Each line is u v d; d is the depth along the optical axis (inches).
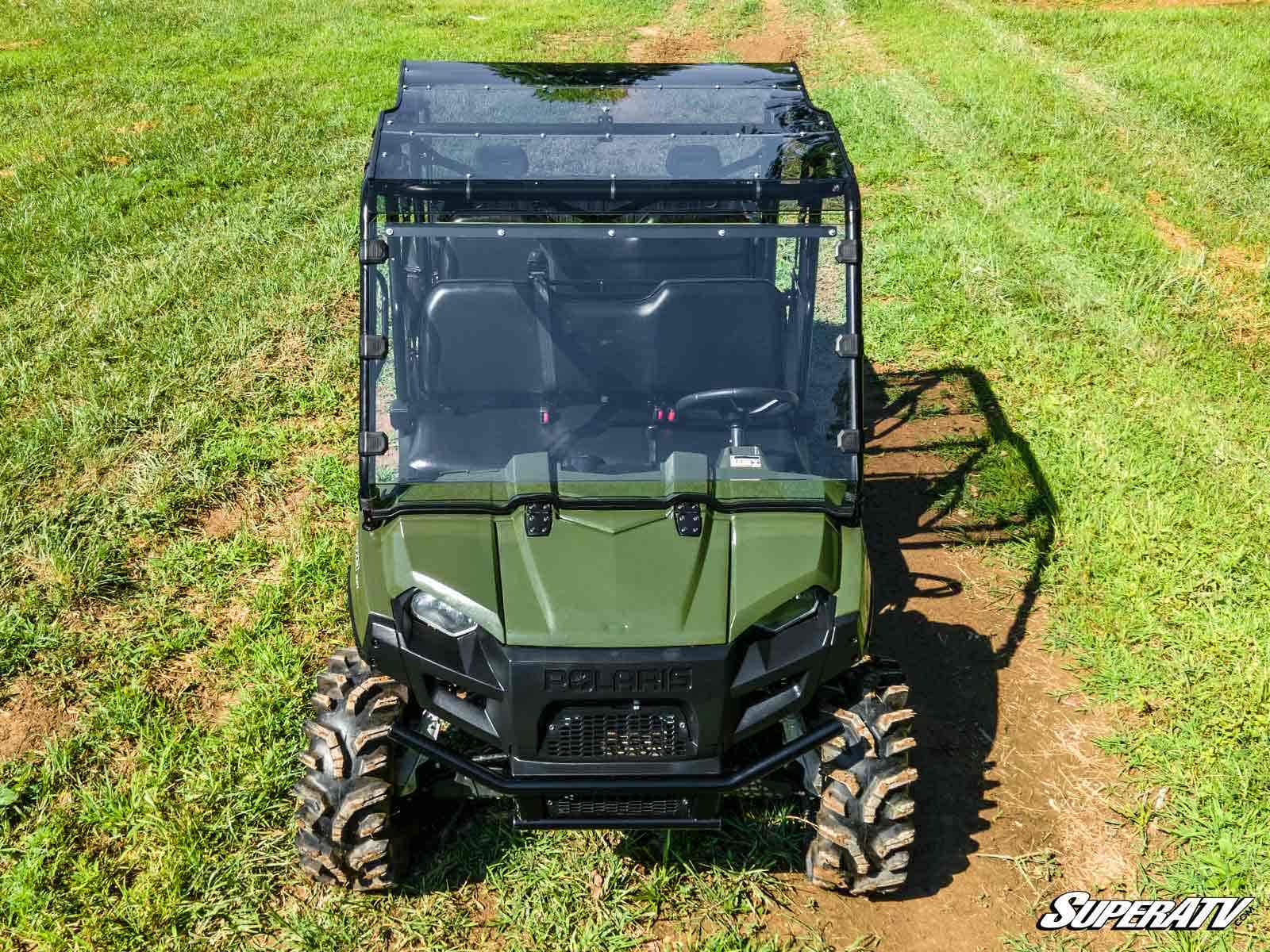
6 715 193.9
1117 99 573.3
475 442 156.3
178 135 506.6
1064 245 396.2
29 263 369.1
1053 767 190.1
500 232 151.3
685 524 149.4
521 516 151.9
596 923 158.9
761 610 142.9
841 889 162.9
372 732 146.6
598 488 152.3
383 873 154.6
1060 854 173.8
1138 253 392.2
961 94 580.1
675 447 156.6
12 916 157.8
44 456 263.9
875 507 258.5
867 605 151.9
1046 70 628.7
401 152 163.2
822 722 154.2
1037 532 248.8
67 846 167.8
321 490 260.2
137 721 190.4
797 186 149.9
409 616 145.3
